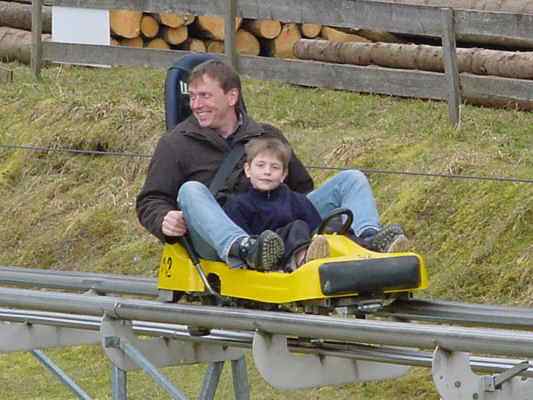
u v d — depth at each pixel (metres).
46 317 24.22
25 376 32.06
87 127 40.72
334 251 20.62
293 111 39.12
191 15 43.84
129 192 38.31
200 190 21.11
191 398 29.84
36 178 40.41
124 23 45.88
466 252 31.00
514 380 19.25
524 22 35.41
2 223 39.44
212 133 22.33
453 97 36.41
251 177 21.50
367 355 20.88
